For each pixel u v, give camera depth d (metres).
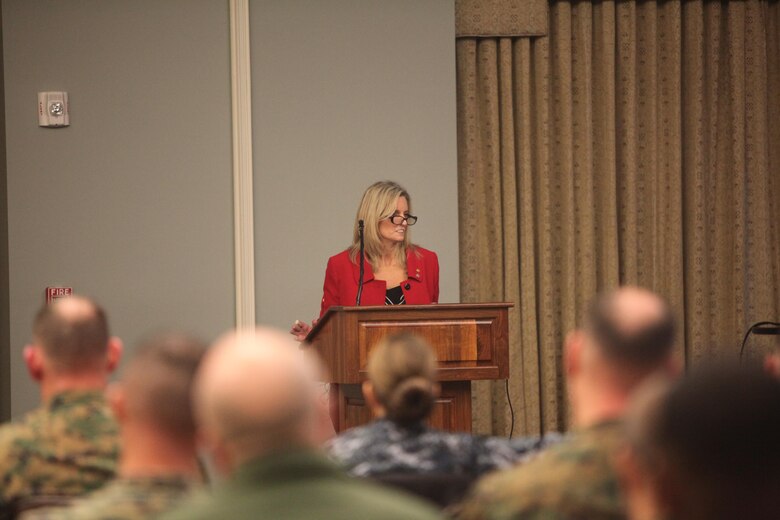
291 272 12.38
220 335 12.23
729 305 13.86
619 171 13.66
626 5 13.52
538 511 3.50
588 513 3.46
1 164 11.98
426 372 4.78
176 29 12.23
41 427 4.43
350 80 12.52
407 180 12.59
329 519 2.51
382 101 12.57
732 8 13.73
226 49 12.31
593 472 3.49
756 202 13.82
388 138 12.57
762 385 2.00
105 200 12.08
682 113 13.86
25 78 11.95
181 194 12.21
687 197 13.77
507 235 13.26
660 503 2.03
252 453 2.61
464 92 13.18
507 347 7.76
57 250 11.97
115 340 4.89
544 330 13.35
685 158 13.80
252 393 2.61
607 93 13.42
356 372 7.61
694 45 13.66
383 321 7.66
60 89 12.02
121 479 3.34
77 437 4.42
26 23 11.95
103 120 12.09
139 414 3.32
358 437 4.73
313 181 12.45
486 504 3.61
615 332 3.63
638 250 13.65
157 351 3.40
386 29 12.59
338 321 7.72
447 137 12.64
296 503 2.53
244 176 12.23
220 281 12.26
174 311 12.16
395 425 4.73
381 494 2.63
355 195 12.50
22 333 11.88
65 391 4.51
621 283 13.73
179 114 12.22
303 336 9.74
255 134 12.36
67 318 4.53
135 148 12.13
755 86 13.77
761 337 13.75
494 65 13.23
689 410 1.99
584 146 13.42
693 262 13.68
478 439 4.84
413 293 10.20
